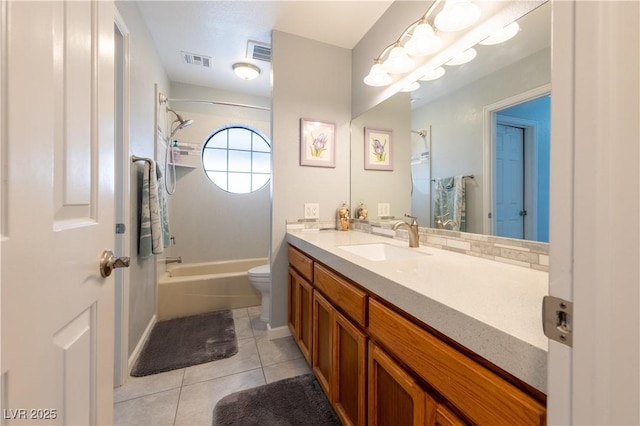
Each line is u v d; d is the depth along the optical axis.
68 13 0.60
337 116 2.17
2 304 0.42
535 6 0.98
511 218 1.08
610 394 0.30
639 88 0.28
